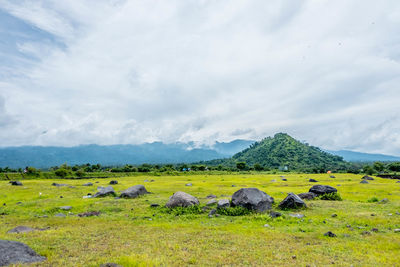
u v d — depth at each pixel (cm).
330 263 1246
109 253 1387
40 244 1526
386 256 1332
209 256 1345
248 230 1914
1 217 2491
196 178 9488
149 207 2938
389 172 14388
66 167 14000
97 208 2897
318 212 2530
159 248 1480
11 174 10931
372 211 2519
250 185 6069
